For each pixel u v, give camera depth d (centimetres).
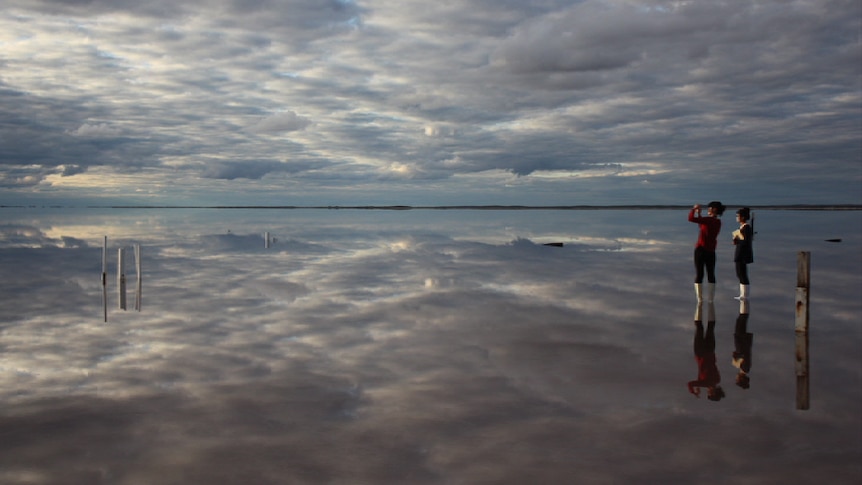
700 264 1339
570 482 504
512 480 508
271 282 1758
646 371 834
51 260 2344
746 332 1088
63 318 1209
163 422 640
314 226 5769
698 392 740
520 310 1309
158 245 3222
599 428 621
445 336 1052
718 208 1330
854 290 1580
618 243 3438
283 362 880
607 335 1062
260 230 4931
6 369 841
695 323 1171
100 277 1852
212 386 765
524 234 4400
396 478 512
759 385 768
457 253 2756
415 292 1570
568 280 1811
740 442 583
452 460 546
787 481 504
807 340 1019
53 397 720
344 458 552
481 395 730
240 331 1091
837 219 7869
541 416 658
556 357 910
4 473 522
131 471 525
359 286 1678
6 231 4484
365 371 834
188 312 1280
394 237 4000
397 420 646
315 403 701
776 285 1734
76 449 571
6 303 1380
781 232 4691
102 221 6975
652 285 1714
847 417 650
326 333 1075
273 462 543
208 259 2455
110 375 812
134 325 1142
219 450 569
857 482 501
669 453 559
